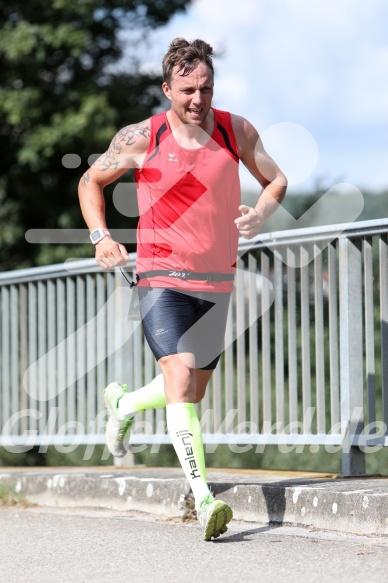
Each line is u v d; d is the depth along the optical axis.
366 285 11.73
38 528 11.34
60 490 13.24
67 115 43.31
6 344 16.84
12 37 43.97
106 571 8.60
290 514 10.50
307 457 25.66
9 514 12.77
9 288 16.86
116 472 13.58
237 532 10.23
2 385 17.14
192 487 9.69
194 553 9.19
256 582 7.82
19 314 16.69
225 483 11.30
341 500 9.95
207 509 9.45
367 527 9.68
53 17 44.69
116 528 11.01
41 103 43.84
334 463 25.39
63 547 9.95
